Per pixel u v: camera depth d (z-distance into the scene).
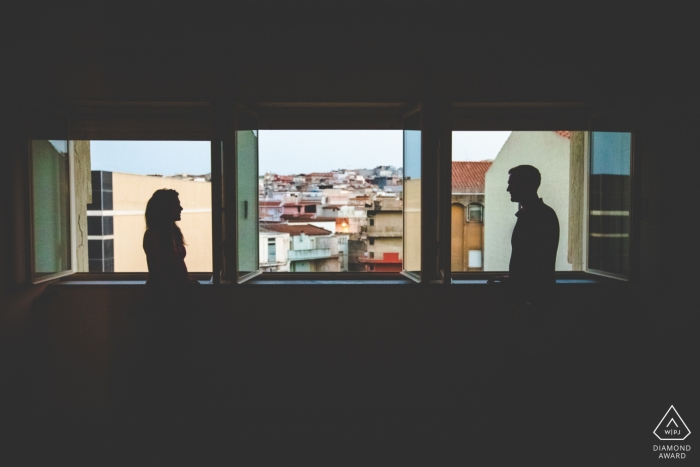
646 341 3.62
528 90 3.59
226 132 3.46
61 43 3.47
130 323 3.50
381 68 3.56
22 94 3.31
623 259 3.61
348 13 3.54
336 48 3.55
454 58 3.56
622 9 3.57
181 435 3.19
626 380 3.62
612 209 3.69
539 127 3.82
